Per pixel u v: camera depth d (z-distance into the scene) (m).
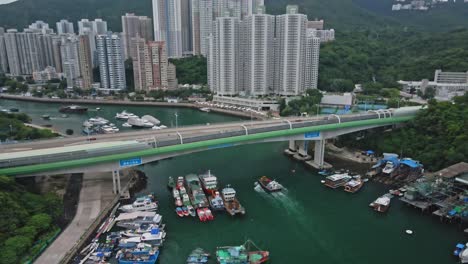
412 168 147.00
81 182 137.12
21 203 104.38
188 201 123.31
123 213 113.38
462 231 110.00
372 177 149.50
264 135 148.38
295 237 107.50
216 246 101.94
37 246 92.62
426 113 177.25
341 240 106.12
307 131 155.75
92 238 101.88
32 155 115.25
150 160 132.62
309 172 159.25
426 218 117.62
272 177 153.12
